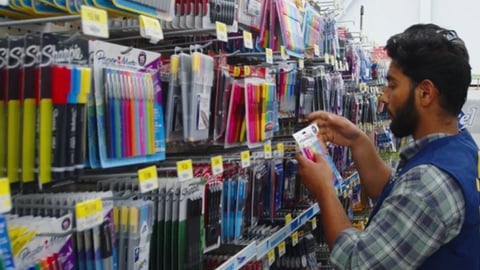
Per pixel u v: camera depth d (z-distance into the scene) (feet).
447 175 4.51
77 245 3.84
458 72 4.84
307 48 9.05
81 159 3.82
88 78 3.84
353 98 12.87
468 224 4.55
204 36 6.73
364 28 25.29
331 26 10.64
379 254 4.52
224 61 6.15
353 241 4.85
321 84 9.81
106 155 4.13
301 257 9.98
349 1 24.57
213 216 5.97
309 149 5.99
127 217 4.38
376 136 16.07
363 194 15.17
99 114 4.07
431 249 4.43
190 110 5.20
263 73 7.02
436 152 4.77
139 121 4.51
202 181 5.48
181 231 5.04
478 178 4.75
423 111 4.99
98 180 5.13
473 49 24.25
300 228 10.15
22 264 3.38
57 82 3.60
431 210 4.38
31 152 3.54
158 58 4.88
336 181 6.54
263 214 8.00
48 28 4.70
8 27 4.38
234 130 6.20
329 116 7.20
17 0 3.88
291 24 8.00
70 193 4.16
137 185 5.01
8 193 3.08
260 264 7.38
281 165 8.57
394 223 4.52
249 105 6.41
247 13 6.66
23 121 3.51
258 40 7.17
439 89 4.87
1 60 3.51
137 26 5.13
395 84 5.12
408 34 5.01
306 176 5.72
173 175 5.62
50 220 3.64
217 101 5.86
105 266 4.02
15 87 3.52
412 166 4.77
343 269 4.81
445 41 4.90
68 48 3.76
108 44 4.23
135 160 4.48
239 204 6.77
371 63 16.70
